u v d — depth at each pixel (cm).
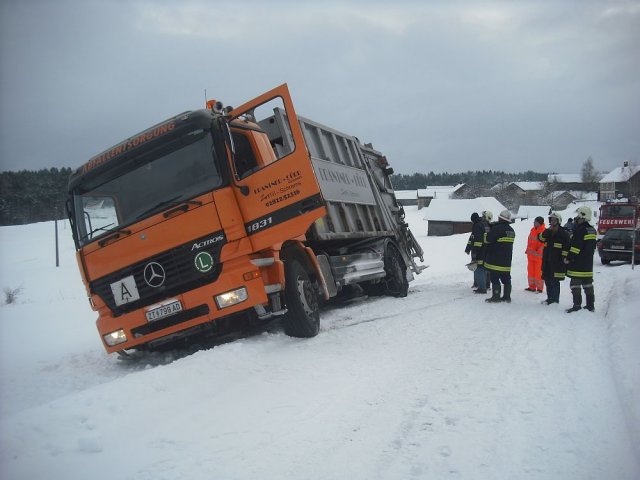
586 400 466
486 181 16700
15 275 4306
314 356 649
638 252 2008
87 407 471
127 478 356
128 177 713
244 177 686
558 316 860
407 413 452
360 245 1118
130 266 696
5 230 7850
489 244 1037
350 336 762
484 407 459
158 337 694
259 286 665
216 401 503
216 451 393
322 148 987
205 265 670
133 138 722
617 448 374
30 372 769
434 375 554
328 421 441
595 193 11350
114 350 709
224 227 669
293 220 679
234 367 598
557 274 980
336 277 907
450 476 344
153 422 463
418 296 1202
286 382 550
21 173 8444
